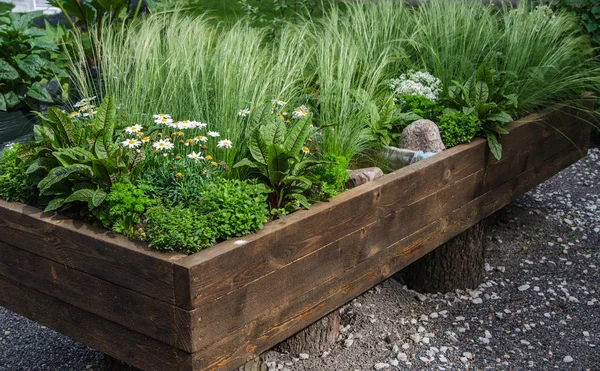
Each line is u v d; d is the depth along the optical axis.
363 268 2.95
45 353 3.47
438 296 3.97
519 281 4.18
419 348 3.43
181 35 3.57
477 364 3.33
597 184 5.68
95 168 2.54
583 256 4.48
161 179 2.69
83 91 3.42
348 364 3.28
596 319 3.76
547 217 5.04
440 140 3.52
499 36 4.55
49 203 2.54
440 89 4.08
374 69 3.96
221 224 2.38
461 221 3.61
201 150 2.99
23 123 4.92
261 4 5.90
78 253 2.43
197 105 3.12
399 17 4.73
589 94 4.65
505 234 4.77
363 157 3.55
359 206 2.83
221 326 2.28
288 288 2.55
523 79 4.25
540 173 4.32
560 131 4.36
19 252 2.65
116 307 2.38
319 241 2.65
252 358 2.46
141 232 2.37
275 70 3.50
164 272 2.17
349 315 3.68
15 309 2.78
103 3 4.70
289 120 3.28
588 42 5.27
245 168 2.91
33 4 7.82
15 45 4.98
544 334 3.61
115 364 2.89
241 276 2.31
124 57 3.39
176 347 2.24
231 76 3.21
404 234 3.17
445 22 4.46
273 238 2.42
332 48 3.84
